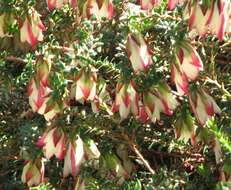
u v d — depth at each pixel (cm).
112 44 43
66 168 39
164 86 39
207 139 40
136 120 42
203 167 42
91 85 38
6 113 47
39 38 41
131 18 38
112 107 40
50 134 38
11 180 46
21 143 45
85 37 41
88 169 39
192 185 41
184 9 37
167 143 43
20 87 46
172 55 37
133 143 42
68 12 44
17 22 42
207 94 39
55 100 38
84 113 40
